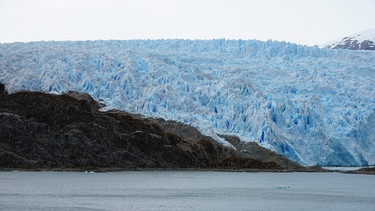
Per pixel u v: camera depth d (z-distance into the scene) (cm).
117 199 7831
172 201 7856
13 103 13088
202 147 14288
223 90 16525
